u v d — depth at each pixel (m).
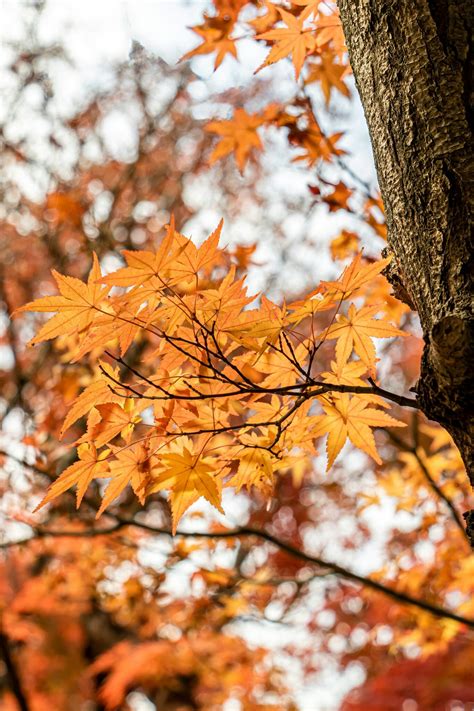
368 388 1.34
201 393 1.53
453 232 1.24
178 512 1.51
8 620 5.50
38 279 6.84
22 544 3.44
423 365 1.27
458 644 5.46
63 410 4.16
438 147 1.27
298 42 2.40
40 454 3.45
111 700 6.13
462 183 1.24
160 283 1.34
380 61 1.38
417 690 5.52
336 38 2.44
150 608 4.16
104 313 1.38
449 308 1.21
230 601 3.77
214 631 5.72
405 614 3.83
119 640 7.06
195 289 1.37
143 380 1.39
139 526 3.13
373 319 1.47
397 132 1.33
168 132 7.82
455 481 3.34
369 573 3.73
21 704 5.25
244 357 1.53
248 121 2.86
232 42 2.65
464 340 1.15
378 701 5.49
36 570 5.91
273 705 6.32
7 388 5.64
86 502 3.70
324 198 2.67
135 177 7.46
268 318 1.41
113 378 1.44
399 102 1.33
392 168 1.35
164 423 1.50
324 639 7.38
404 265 1.35
